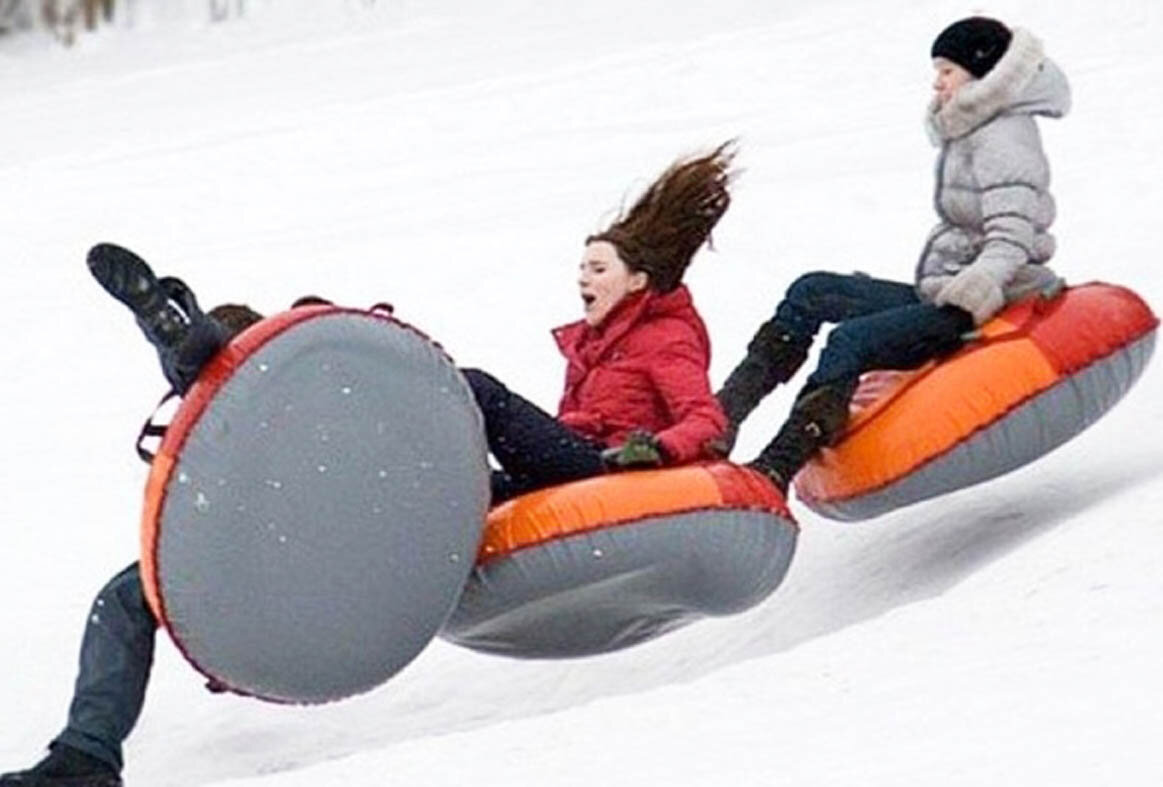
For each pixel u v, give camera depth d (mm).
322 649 14852
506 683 18031
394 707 18000
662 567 15219
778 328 17625
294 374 14461
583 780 12406
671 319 16375
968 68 16984
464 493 15008
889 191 27922
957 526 17766
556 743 13094
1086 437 18625
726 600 15734
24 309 29422
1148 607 13625
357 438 14602
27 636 20062
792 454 16531
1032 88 16906
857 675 13430
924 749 12016
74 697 15234
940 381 16641
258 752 17516
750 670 13789
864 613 17031
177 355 14422
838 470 16984
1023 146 16875
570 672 17891
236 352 14484
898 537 18047
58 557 21797
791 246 26594
